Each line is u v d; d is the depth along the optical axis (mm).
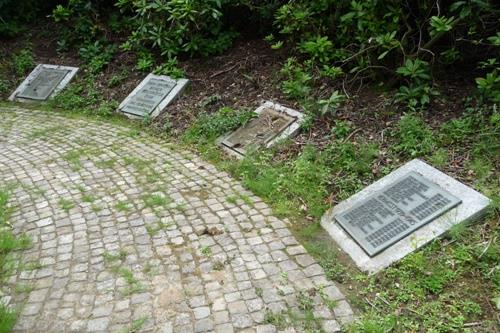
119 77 7102
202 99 6148
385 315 2852
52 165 5004
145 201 4219
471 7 4461
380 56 4805
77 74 7578
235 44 7105
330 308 2932
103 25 8258
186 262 3395
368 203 3818
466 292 2922
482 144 3982
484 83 4273
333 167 4379
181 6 6566
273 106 5465
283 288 3109
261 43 6926
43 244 3652
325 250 3504
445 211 3436
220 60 6836
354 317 2854
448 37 5035
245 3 6730
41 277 3281
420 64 4816
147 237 3697
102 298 3070
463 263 3102
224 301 3012
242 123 5355
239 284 3158
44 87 7422
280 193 4223
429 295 2963
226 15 7172
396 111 4797
